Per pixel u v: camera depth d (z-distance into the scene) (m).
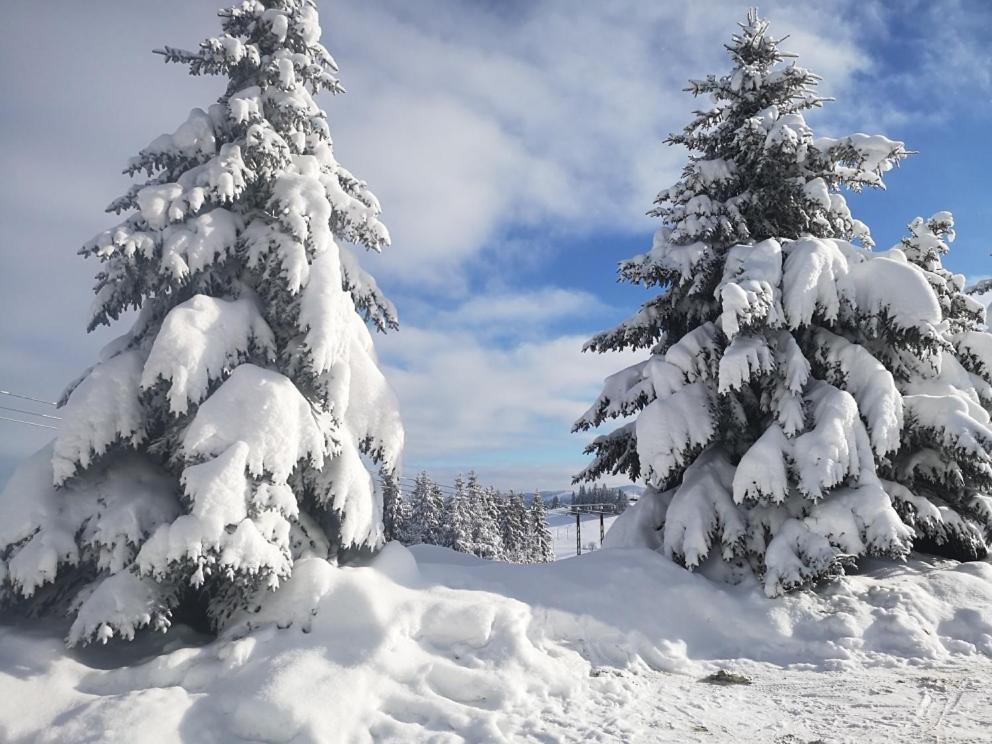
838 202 12.41
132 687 6.23
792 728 5.79
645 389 12.27
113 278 8.45
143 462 8.05
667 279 12.88
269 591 7.34
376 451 9.24
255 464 7.14
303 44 10.04
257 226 9.08
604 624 8.41
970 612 8.80
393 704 6.15
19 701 5.75
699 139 13.45
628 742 5.49
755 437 11.60
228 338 7.94
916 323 10.48
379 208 10.41
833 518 9.53
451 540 47.25
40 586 6.71
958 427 10.21
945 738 5.37
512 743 5.52
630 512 12.24
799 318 10.62
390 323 10.70
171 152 9.12
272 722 5.55
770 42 13.43
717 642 8.63
